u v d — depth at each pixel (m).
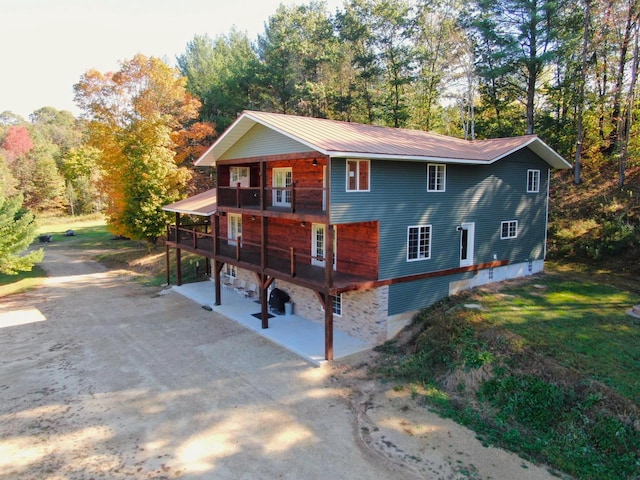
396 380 12.34
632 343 11.89
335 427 10.12
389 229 14.55
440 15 34.53
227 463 8.84
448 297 16.66
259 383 12.34
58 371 13.36
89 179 63.53
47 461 8.95
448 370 12.17
